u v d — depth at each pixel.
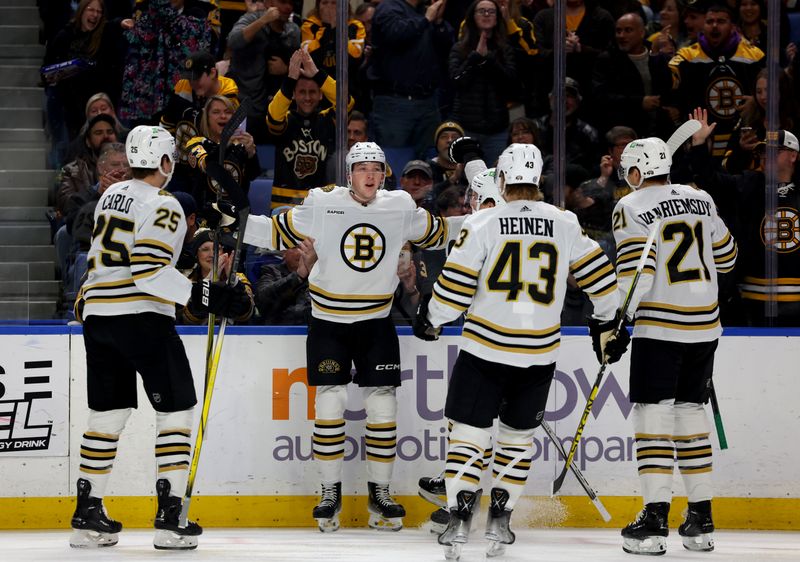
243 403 14.58
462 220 14.55
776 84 16.14
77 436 14.35
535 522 14.82
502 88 18.61
